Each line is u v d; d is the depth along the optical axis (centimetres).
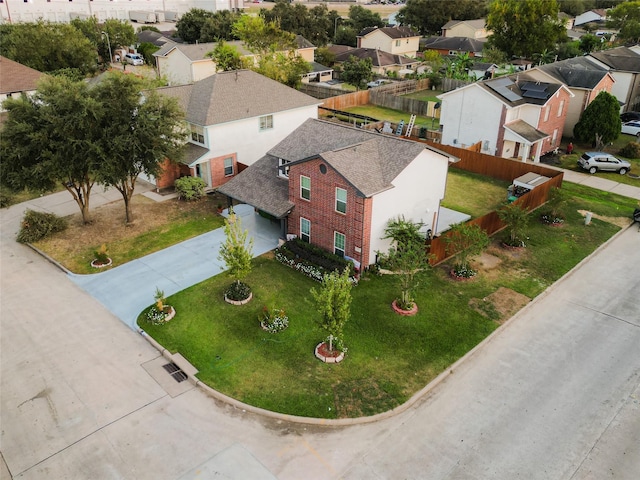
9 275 2511
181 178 3341
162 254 2689
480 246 2364
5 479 1435
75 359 1919
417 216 2634
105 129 2616
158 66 6931
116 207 3247
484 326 2106
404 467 1477
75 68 6050
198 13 8850
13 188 2609
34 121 2584
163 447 1541
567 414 1678
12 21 10450
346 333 2048
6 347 1981
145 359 1925
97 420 1638
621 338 2056
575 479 1445
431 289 2359
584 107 4609
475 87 4088
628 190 3584
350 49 8425
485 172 3866
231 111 3441
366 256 2420
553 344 2020
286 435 1588
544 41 6956
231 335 2039
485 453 1527
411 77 7381
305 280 2434
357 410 1675
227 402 1714
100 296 2328
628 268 2595
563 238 2877
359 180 2280
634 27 8775
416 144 2464
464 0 10962
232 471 1461
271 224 3019
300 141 2797
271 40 5809
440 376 1830
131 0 12750
